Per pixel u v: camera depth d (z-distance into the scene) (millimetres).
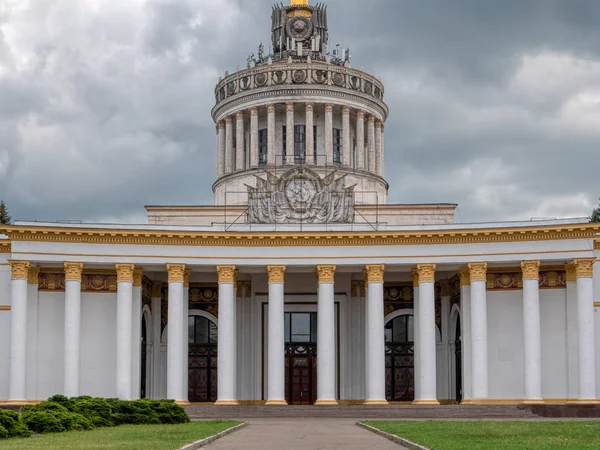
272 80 88125
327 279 68438
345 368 76062
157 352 74938
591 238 66438
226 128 90812
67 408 48469
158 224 72688
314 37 95812
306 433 44750
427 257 68312
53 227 66125
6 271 68500
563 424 48969
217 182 90438
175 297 67500
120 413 51750
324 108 88062
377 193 82875
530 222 68625
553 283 69312
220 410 64062
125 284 67062
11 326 66000
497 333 69500
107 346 68750
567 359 68125
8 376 66875
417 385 69438
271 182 73938
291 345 77750
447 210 78938
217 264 68312
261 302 76812
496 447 32562
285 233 67938
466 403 67312
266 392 75625
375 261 68500
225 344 67625
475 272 67812
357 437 41531
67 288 66562
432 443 34844
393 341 78750
